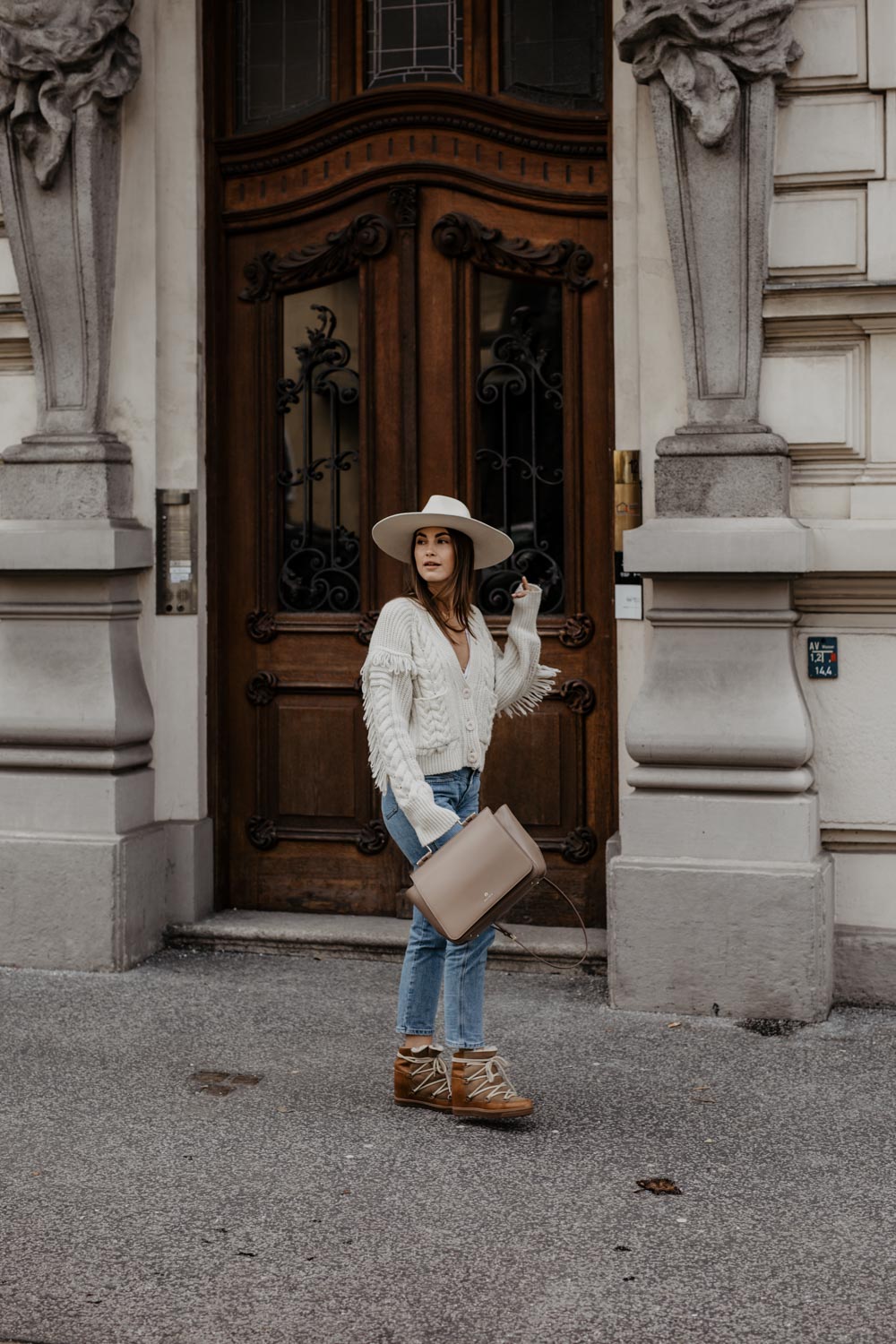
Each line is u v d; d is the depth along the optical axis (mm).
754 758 5281
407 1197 3879
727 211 5340
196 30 6082
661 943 5293
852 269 5348
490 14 5980
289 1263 3529
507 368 6066
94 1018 5301
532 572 6082
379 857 6281
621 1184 3953
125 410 6125
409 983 4477
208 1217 3773
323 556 6289
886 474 5379
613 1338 3197
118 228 6086
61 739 5961
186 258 6113
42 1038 5090
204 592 6242
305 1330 3236
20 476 6020
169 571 6160
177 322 6125
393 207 6098
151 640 6184
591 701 6000
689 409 5461
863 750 5422
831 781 5445
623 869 5312
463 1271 3484
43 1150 4191
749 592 5324
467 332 6070
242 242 6281
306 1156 4145
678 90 5273
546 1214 3779
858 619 5422
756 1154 4133
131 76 5961
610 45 5770
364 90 6117
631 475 5680
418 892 4141
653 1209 3807
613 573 5887
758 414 5441
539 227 5969
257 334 6281
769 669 5336
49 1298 3377
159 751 6215
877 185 5312
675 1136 4262
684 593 5379
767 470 5328
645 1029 5148
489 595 6133
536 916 6094
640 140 5555
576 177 5914
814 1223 3721
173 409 6145
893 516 5367
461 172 6012
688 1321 3266
